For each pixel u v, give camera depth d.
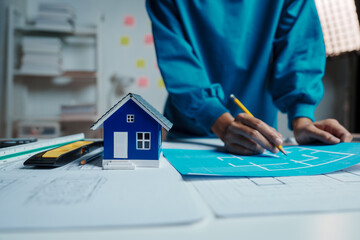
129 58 2.31
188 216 0.20
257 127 0.48
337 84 2.29
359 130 2.08
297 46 0.76
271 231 0.18
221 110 0.62
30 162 0.38
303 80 0.71
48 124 1.92
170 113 0.92
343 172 0.36
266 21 0.82
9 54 1.93
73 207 0.22
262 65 0.83
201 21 0.81
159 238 0.17
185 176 0.34
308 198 0.24
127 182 0.30
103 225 0.18
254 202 0.23
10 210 0.21
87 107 1.95
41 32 2.16
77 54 2.26
